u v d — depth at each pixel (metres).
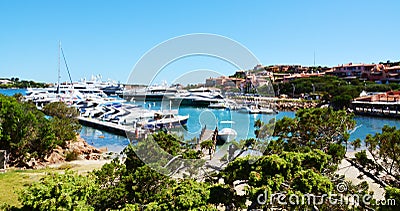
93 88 94.06
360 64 114.81
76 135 28.58
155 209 6.79
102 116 51.38
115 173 8.64
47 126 21.67
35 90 89.31
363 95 80.00
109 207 7.97
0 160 18.92
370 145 16.25
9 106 20.45
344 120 16.12
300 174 7.38
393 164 14.77
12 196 13.02
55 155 22.34
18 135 20.30
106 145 34.00
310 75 113.31
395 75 101.44
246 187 7.00
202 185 7.47
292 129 15.25
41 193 7.05
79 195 7.38
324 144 14.84
